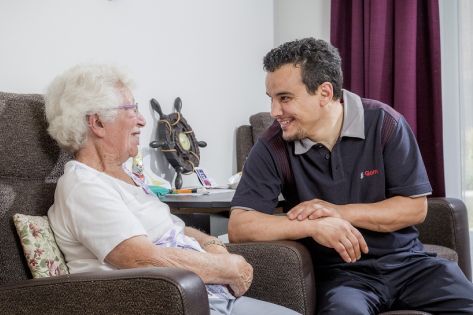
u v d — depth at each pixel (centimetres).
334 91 156
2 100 132
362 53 328
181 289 93
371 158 161
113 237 116
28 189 132
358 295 145
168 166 254
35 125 136
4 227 123
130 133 138
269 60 157
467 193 329
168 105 256
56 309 100
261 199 162
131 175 143
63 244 125
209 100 288
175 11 261
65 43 200
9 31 179
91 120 133
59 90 134
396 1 316
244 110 323
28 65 185
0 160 128
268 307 135
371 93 321
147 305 94
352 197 161
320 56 154
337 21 336
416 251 162
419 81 317
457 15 327
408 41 312
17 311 103
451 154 330
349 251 147
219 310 128
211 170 289
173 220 151
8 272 121
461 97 328
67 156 142
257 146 169
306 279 145
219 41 298
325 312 140
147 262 115
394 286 154
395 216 155
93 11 212
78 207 120
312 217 152
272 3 360
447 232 214
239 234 158
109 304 97
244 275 135
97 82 133
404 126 164
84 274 101
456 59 328
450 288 147
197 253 125
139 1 237
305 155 162
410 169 160
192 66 274
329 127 158
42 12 190
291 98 154
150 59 244
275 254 146
